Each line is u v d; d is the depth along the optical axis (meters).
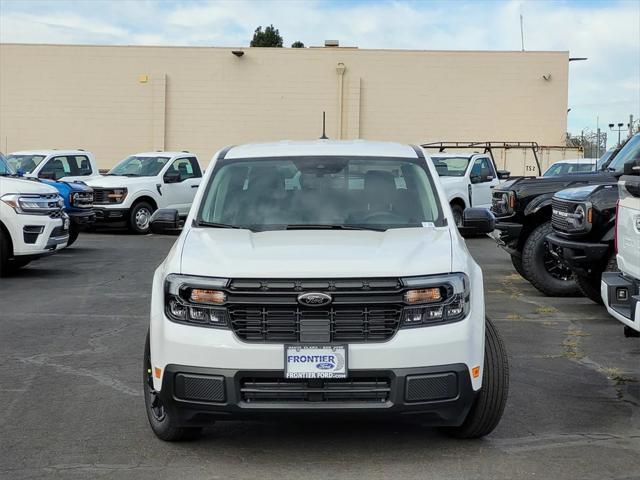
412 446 5.07
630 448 5.06
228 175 5.95
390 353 4.45
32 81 34.81
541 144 34.38
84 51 34.59
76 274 12.91
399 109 34.47
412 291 4.54
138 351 7.64
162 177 20.39
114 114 34.84
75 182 17.14
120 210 19.52
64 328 8.70
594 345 7.97
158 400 5.10
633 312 5.74
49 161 19.48
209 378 4.48
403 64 34.28
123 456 4.91
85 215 16.42
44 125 34.91
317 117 34.53
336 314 4.51
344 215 5.61
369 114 34.50
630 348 7.83
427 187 5.84
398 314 4.53
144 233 20.00
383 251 4.79
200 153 34.91
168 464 4.77
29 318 9.24
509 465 4.74
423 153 6.29
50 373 6.85
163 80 34.50
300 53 34.31
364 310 4.51
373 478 4.54
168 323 4.65
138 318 9.26
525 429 5.42
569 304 10.34
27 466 4.74
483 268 14.12
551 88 34.25
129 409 5.87
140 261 14.64
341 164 6.00
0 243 12.24
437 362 4.51
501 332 8.57
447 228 5.42
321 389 4.47
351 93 34.28
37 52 34.66
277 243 4.97
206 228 5.46
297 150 6.19
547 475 4.59
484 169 20.00
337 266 4.55
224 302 4.53
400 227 5.47
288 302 4.49
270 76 34.47
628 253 6.01
